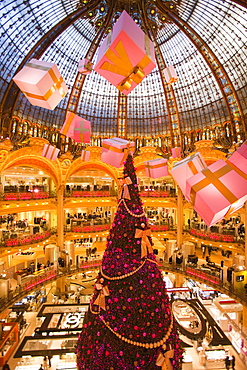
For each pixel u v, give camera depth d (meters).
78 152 28.45
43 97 3.96
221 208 3.15
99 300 5.84
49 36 20.36
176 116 27.86
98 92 27.20
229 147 24.72
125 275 5.95
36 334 17.81
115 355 5.65
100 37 22.69
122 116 28.86
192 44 22.88
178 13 20.56
